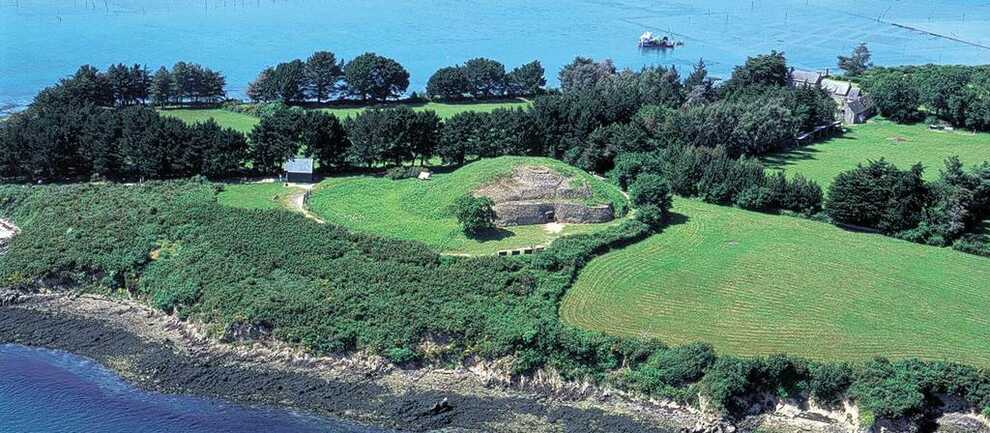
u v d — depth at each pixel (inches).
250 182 6471.5
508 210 5506.9
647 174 6043.3
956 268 5270.7
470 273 4790.8
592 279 4963.1
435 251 5073.8
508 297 4589.1
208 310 4591.5
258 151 6633.9
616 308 4653.1
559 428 3865.7
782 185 6166.3
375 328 4360.2
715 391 3885.3
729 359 4001.0
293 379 4200.3
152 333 4591.5
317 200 5885.8
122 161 6451.8
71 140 6466.5
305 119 6658.5
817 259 5349.4
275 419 3932.1
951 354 4229.8
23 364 4352.9
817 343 4323.3
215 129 6584.6
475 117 6934.1
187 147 6441.9
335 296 4581.7
